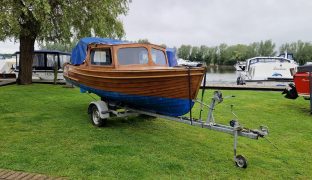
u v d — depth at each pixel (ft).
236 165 19.44
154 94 24.03
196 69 22.09
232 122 20.27
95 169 18.29
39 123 28.81
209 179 17.48
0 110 34.68
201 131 27.17
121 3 65.16
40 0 50.01
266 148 22.98
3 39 59.67
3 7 50.11
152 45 27.89
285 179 17.83
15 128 26.89
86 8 58.90
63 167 18.43
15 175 17.13
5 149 21.29
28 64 63.36
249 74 74.02
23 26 57.98
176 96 23.20
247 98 46.11
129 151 21.45
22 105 37.96
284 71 70.69
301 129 28.32
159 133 26.30
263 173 18.49
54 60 72.64
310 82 34.55
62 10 55.88
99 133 25.81
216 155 21.22
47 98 43.83
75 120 30.25
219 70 223.71
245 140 24.70
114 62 26.03
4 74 84.84
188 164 19.49
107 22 62.54
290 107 39.01
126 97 25.99
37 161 19.21
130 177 17.37
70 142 23.18
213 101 21.11
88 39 34.86
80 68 30.12
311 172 18.84
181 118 23.52
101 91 28.17
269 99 45.34
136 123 29.48
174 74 22.30
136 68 25.63
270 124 30.07
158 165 19.15
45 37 59.82
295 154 21.81
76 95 47.16
